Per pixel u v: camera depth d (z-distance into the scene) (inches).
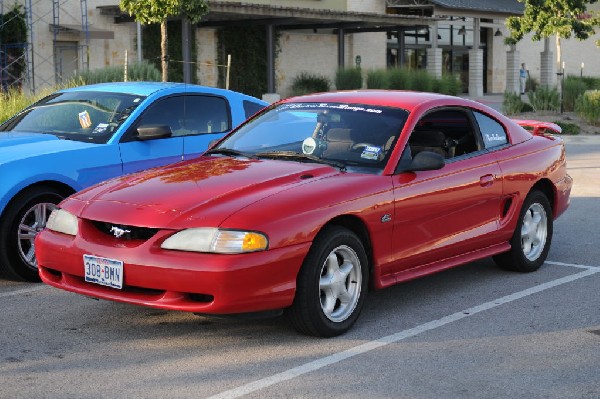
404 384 201.0
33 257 300.8
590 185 543.5
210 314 216.2
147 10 740.0
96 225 233.9
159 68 1299.2
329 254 231.1
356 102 279.3
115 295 225.9
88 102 344.5
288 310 229.6
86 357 220.5
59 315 260.5
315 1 1576.0
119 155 319.6
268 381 202.5
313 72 1606.8
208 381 202.5
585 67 2310.5
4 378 204.4
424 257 264.8
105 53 1229.7
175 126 343.6
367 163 255.6
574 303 275.3
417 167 255.8
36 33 1129.4
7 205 293.3
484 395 194.5
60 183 303.7
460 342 233.6
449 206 270.1
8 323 251.9
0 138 319.0
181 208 224.1
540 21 1314.0
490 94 1975.9
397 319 255.9
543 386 200.4
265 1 1476.4
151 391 195.9
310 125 274.1
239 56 1453.0
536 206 317.4
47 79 1138.7
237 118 366.3
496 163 293.0
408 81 1405.0
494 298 280.5
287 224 220.8
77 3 1173.1
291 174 244.5
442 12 1601.9
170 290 217.3
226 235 214.5
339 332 237.3
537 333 242.4
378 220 244.8
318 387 198.8
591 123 1022.4
